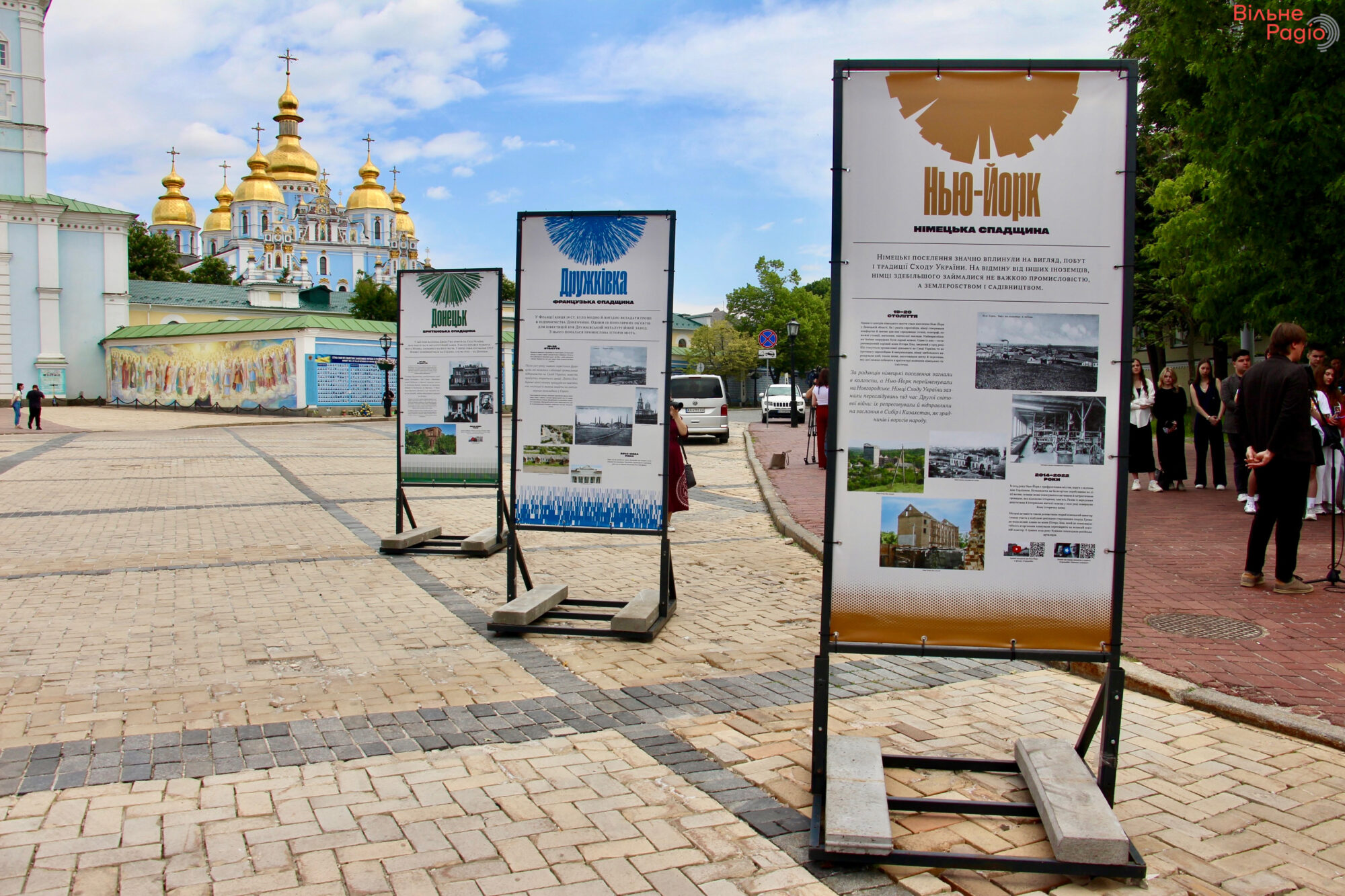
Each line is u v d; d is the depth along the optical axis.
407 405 8.91
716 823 3.33
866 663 5.31
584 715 4.43
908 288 3.20
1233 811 3.45
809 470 16.23
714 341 62.69
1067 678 5.05
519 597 6.29
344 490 13.85
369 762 3.86
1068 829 2.98
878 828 3.02
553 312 6.18
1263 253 11.13
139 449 21.77
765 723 4.32
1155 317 22.44
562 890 2.88
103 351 49.62
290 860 3.05
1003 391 3.21
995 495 3.23
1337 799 3.54
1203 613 6.02
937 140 3.17
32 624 6.06
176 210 106.00
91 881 2.90
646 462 6.14
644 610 5.96
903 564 3.25
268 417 39.22
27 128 47.19
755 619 6.36
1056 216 3.17
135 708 4.47
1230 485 12.92
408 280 8.86
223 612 6.42
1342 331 10.56
